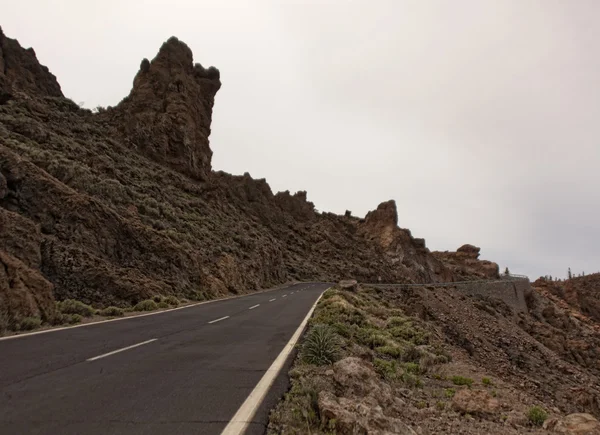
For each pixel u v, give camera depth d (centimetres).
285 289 4644
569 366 3884
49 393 546
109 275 1869
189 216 4216
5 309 1073
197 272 2795
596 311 11525
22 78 5081
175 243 2764
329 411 476
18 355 777
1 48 5109
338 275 8575
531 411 690
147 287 2033
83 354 815
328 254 9562
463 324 4100
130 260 2183
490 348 3472
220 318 1609
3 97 3894
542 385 2600
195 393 565
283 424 459
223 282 3259
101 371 682
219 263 3472
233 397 548
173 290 2295
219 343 1014
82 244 1923
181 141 6003
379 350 1189
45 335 1021
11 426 421
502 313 6122
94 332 1116
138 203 3225
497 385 1079
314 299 2853
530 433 588
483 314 5056
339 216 13350
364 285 5166
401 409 598
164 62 6744
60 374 650
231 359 812
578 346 5678
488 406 696
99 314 1527
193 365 749
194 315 1680
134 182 3900
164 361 777
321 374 699
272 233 9231
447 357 1433
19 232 1566
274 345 995
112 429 421
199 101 7044
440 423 577
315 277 7862
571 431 588
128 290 1878
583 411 2047
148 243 2428
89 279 1770
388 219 12081
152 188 4153
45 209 1903
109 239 2105
